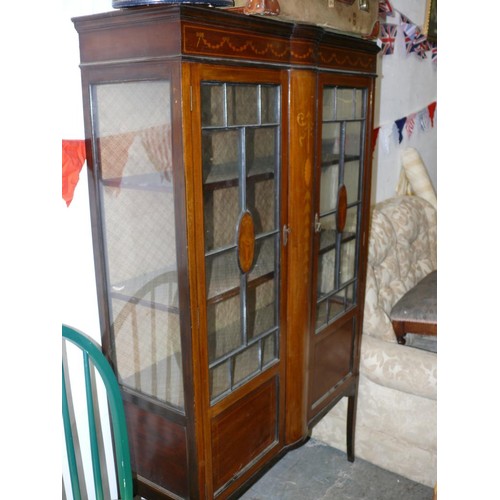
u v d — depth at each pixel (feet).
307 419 5.00
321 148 4.41
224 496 4.10
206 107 3.27
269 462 4.60
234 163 3.62
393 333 6.63
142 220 3.60
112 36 3.32
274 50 3.72
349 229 5.25
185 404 3.73
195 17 3.01
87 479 4.79
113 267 3.96
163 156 3.32
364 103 5.04
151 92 3.26
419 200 8.84
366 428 6.35
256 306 4.14
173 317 3.64
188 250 3.34
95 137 3.71
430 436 5.90
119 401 3.84
